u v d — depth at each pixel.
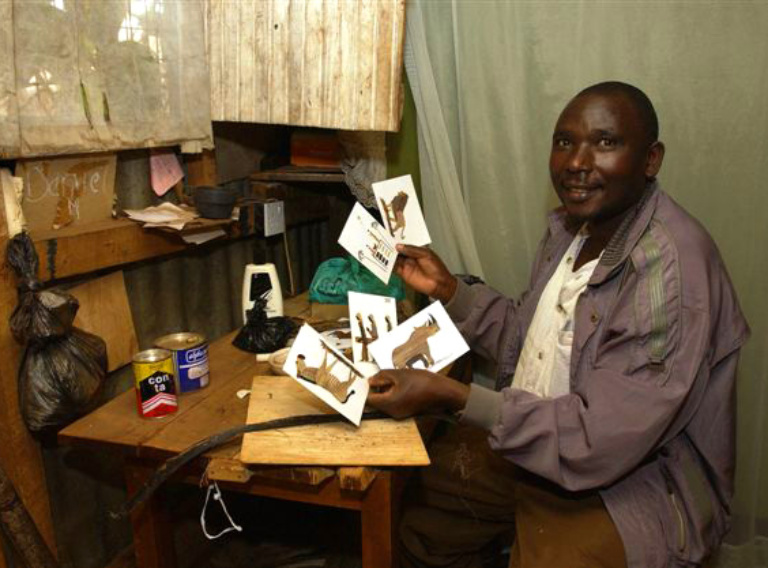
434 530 1.57
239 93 1.68
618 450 1.03
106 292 1.48
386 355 1.28
